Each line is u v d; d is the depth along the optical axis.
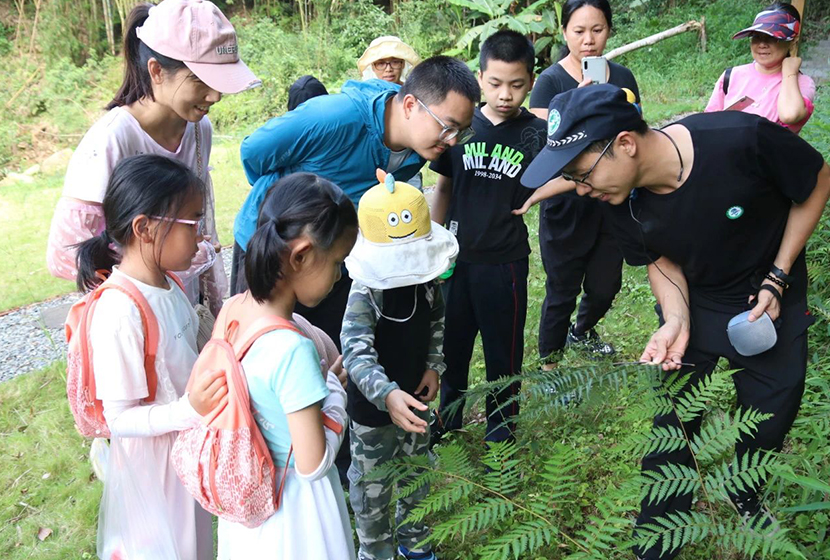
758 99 3.76
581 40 3.54
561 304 3.61
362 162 2.69
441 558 2.61
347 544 1.90
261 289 1.69
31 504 3.20
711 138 2.05
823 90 6.41
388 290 2.28
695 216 2.10
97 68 14.16
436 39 15.25
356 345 2.21
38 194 9.40
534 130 2.96
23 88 13.34
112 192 1.91
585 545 1.85
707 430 1.97
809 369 3.08
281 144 2.58
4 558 2.87
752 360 2.23
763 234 2.16
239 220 2.80
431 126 2.50
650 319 4.24
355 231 1.77
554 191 2.93
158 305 1.97
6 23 15.13
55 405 4.01
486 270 3.01
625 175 2.02
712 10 13.36
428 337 2.45
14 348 5.04
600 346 3.89
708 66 11.62
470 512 1.96
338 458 3.10
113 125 2.33
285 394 1.67
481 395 2.43
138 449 1.99
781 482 2.29
